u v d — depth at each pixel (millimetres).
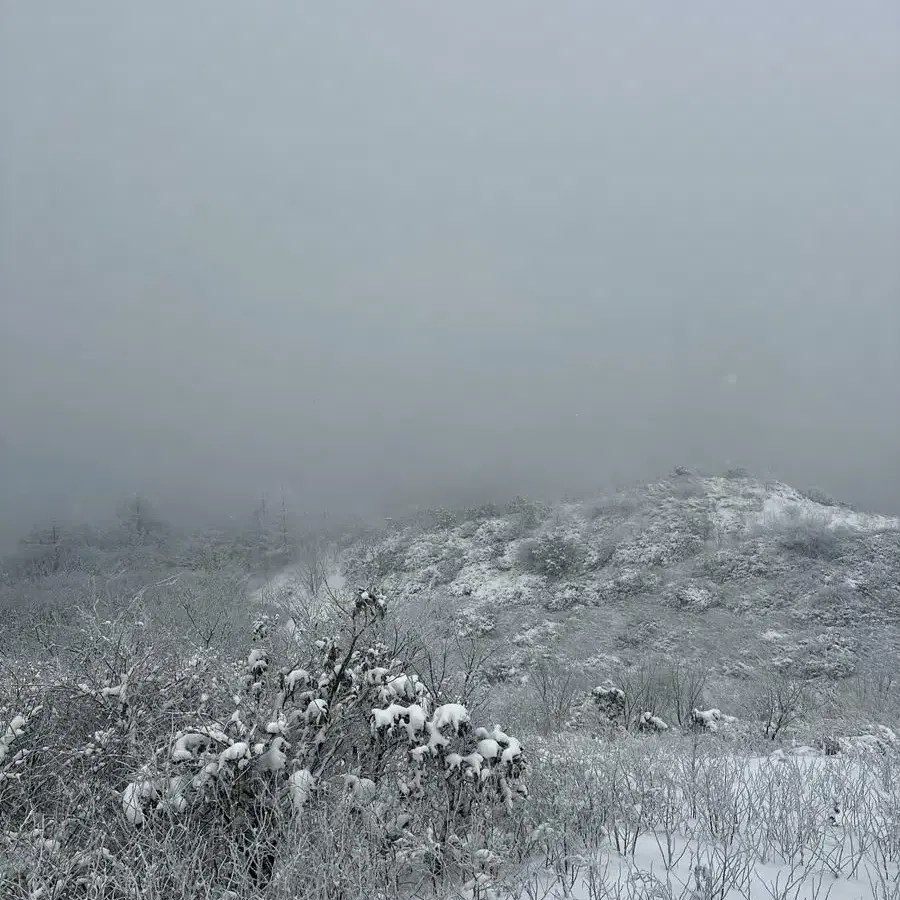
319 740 5051
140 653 7031
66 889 4121
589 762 6645
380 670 5430
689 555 43344
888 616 33594
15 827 4863
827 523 45156
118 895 4047
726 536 44875
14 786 5223
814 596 36094
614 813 5195
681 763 6664
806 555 41000
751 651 31641
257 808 4551
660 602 38281
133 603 10844
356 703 5543
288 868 3814
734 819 4945
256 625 7418
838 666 28812
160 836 4406
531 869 4430
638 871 3961
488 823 4723
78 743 5910
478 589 43156
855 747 8875
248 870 4082
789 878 3918
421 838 4434
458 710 4848
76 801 4988
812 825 4766
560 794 5395
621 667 29172
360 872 3840
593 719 13594
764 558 40969
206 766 4457
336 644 5773
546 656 30375
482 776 4703
